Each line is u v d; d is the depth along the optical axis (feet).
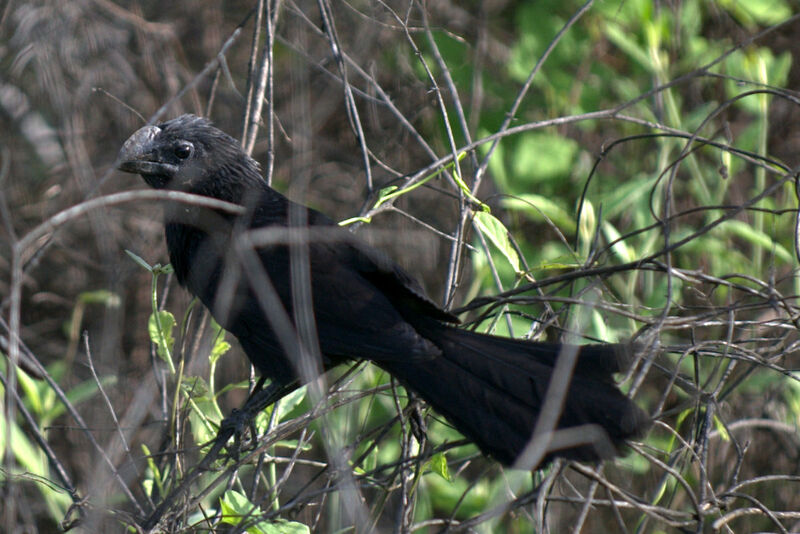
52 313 35.40
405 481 21.74
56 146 36.45
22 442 25.48
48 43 35.53
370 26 28.09
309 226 24.94
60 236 34.37
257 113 27.50
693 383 23.70
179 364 24.38
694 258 32.99
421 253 35.53
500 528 29.07
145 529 21.15
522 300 21.62
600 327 25.54
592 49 36.50
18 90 35.83
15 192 35.73
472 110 33.35
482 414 20.66
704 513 19.94
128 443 25.16
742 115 37.42
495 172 33.94
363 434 23.35
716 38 38.40
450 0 38.14
